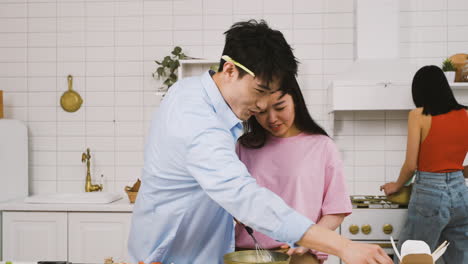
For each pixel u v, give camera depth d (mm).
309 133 1659
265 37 1140
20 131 3424
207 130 1150
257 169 1669
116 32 3555
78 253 3080
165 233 1399
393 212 2789
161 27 3527
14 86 3611
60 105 3588
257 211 1079
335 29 3430
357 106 3035
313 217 1610
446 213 2547
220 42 3494
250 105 1213
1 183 3232
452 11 3361
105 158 3559
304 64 3449
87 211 3078
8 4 3609
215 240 1469
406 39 3391
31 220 3102
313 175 1610
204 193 1315
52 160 3588
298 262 1548
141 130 3545
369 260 1016
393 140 3389
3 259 3096
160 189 1320
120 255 3061
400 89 3004
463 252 2629
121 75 3553
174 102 1247
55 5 3586
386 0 3162
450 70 3107
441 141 2564
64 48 3584
